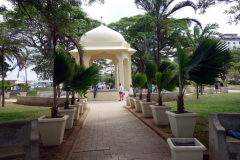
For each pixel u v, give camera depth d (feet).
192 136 15.69
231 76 114.73
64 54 16.06
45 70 75.51
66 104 21.38
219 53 13.93
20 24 27.02
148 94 26.89
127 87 68.13
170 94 45.24
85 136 18.85
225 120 11.68
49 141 14.76
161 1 30.22
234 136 10.87
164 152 13.99
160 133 17.92
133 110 33.78
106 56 74.49
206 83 14.98
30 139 9.90
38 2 22.09
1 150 9.82
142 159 12.84
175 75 21.70
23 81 132.57
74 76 18.11
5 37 35.47
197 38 45.73
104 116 30.35
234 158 10.08
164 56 98.84
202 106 32.58
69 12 23.98
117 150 14.64
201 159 10.25
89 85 18.02
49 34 21.56
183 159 10.28
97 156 13.53
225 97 48.06
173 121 16.20
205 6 26.30
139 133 19.43
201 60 14.49
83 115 30.12
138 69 105.81
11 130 10.55
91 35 63.10
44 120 14.47
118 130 20.97
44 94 65.87
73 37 24.58
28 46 39.29
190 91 86.43
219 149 10.23
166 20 31.37
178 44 16.67
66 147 14.39
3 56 42.88
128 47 65.87
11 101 57.47
